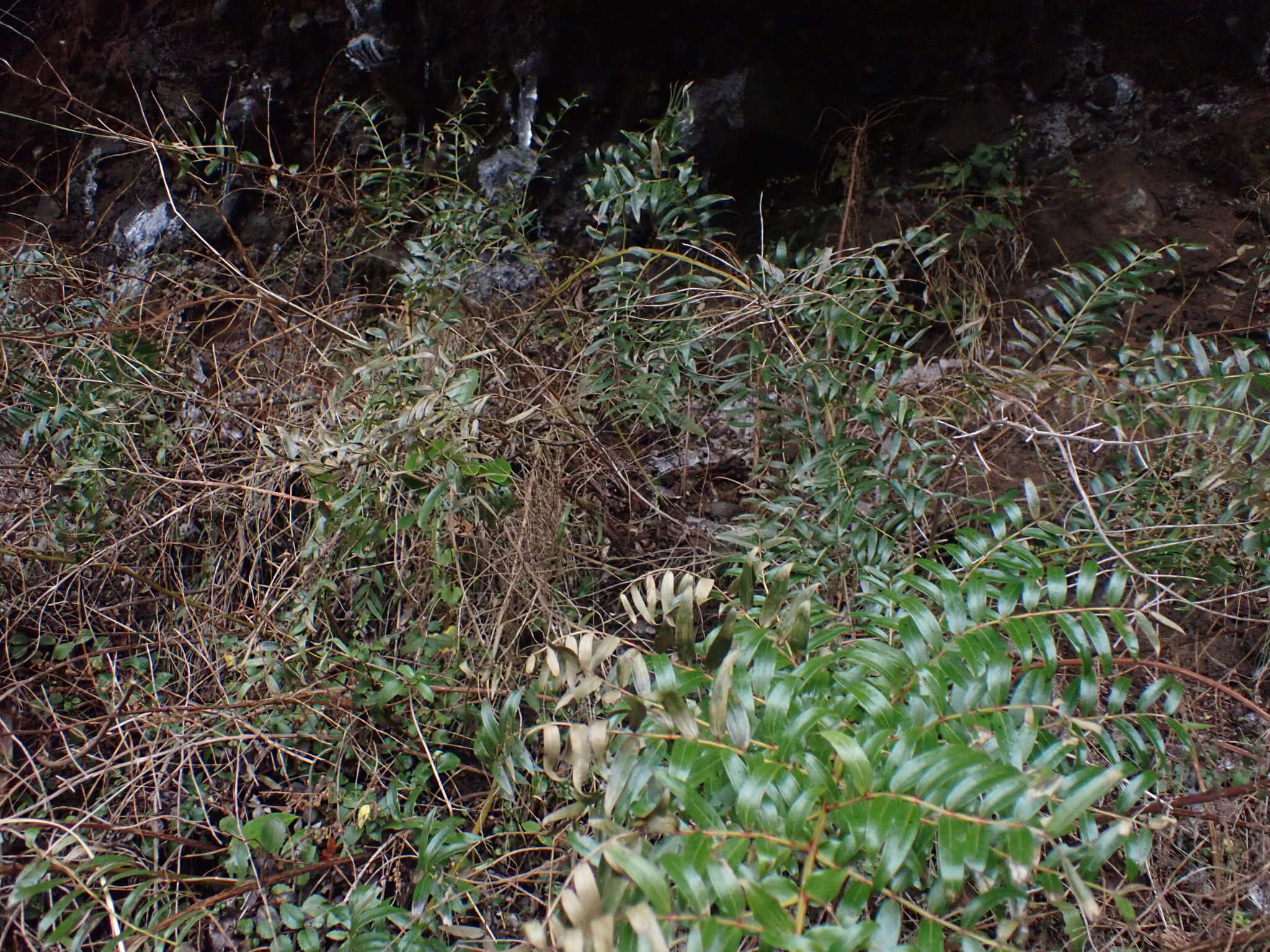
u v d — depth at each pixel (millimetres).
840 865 1053
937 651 1271
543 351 2738
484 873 1697
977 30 3324
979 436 2338
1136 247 2223
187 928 1568
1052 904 1348
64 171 4285
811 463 1970
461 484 1754
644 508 2609
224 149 2793
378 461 1714
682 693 1270
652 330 2414
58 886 1523
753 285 2305
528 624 2031
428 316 2350
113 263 3965
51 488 2416
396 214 3051
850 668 1323
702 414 2793
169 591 2082
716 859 1019
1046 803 1155
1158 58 3180
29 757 1858
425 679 1876
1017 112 3332
